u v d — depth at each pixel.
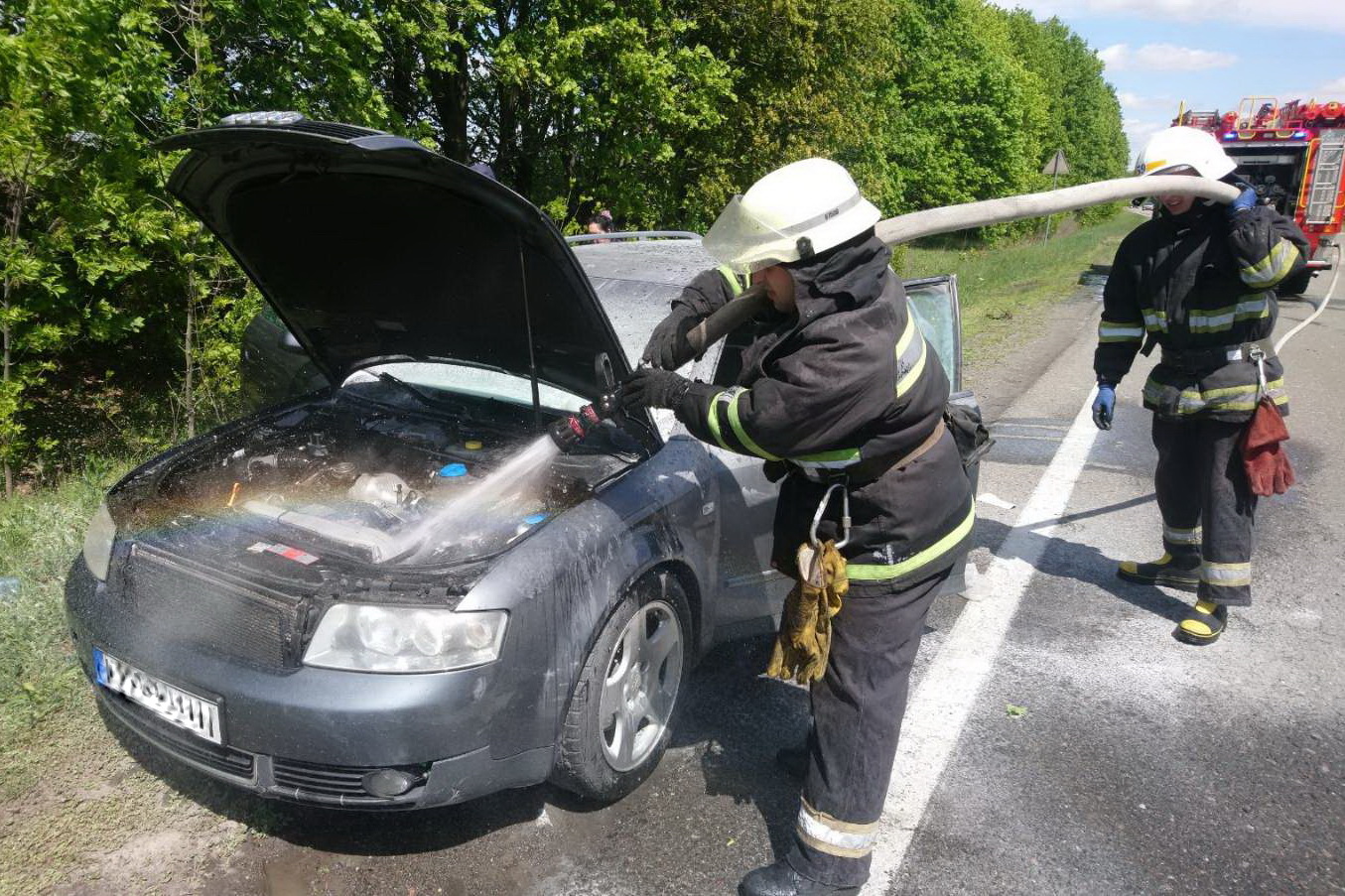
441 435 3.28
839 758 2.32
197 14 5.50
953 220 2.62
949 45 34.94
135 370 7.80
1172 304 3.71
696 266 3.98
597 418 2.46
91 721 2.97
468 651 2.21
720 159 13.33
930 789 2.91
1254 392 3.64
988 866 2.58
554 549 2.43
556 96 10.21
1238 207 3.47
